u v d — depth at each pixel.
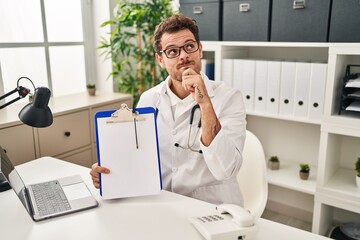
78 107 2.11
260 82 2.12
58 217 1.07
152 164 1.16
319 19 1.82
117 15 2.52
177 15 1.31
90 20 2.78
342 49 1.73
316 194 1.97
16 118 1.84
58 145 2.04
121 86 2.73
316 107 1.95
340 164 2.24
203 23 2.26
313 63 1.91
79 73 2.78
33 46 2.38
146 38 2.61
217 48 2.21
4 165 1.13
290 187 2.07
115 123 1.14
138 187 1.15
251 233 0.94
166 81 1.46
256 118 2.54
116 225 1.02
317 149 2.31
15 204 1.18
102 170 1.13
